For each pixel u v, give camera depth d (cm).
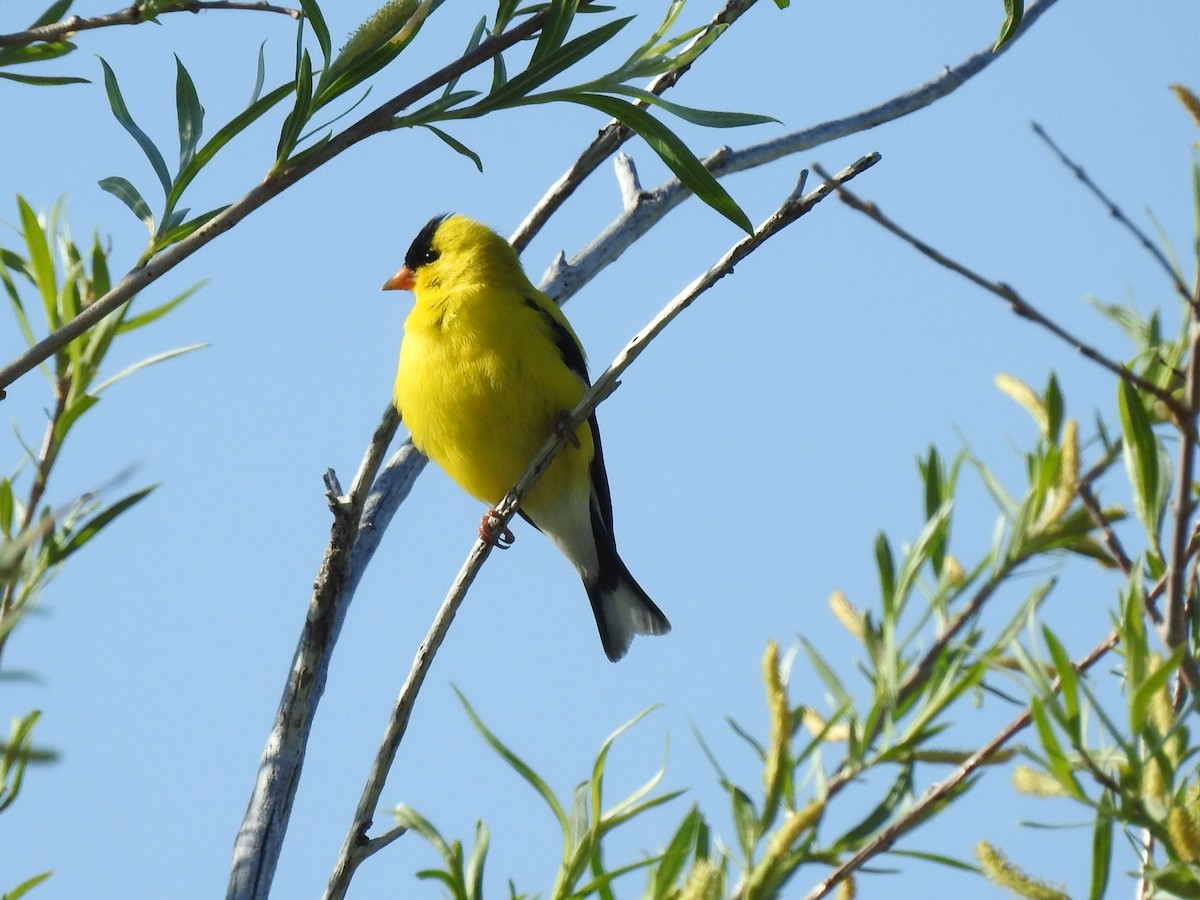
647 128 594
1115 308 645
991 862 478
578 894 549
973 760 542
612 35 576
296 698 709
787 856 517
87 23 554
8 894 488
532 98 577
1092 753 487
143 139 567
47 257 693
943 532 628
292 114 537
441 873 580
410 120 559
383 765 621
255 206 534
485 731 581
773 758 541
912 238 472
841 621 625
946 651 601
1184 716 465
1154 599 525
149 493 584
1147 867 474
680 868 546
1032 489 628
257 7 566
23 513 605
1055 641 476
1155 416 617
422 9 552
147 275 525
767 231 644
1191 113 511
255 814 686
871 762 574
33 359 512
